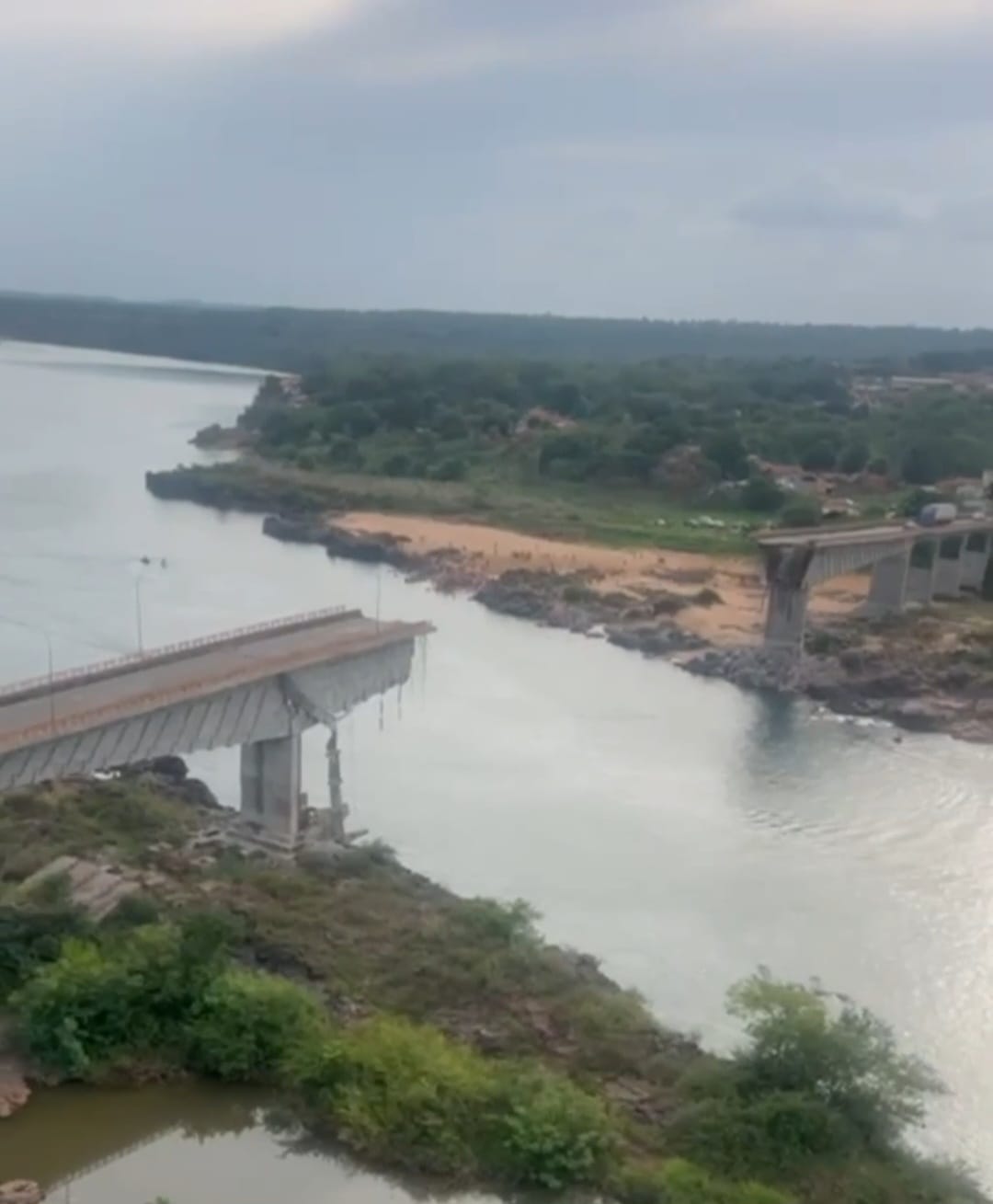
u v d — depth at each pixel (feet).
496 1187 164.55
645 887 260.42
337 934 217.56
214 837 254.68
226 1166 168.66
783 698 399.65
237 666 246.06
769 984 195.11
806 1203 161.07
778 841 288.30
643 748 348.18
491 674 414.00
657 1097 181.06
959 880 270.46
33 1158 168.55
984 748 358.43
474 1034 192.03
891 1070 181.78
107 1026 183.52
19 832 244.63
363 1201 163.43
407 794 304.30
